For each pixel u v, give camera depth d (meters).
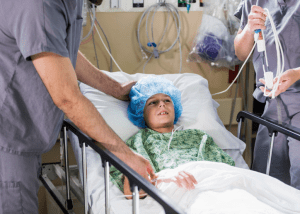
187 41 2.62
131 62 2.53
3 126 1.10
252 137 3.05
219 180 1.28
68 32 1.08
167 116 1.73
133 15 2.44
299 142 1.69
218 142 1.85
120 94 1.85
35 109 1.13
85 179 1.34
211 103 2.04
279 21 1.70
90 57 2.41
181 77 2.18
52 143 1.23
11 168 1.14
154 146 1.63
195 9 2.58
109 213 1.18
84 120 1.05
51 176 1.97
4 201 1.17
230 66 2.69
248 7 1.83
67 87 0.98
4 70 1.07
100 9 2.35
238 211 1.09
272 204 1.23
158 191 0.87
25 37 0.94
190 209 1.19
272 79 1.41
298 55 1.68
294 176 1.76
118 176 1.53
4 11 0.96
